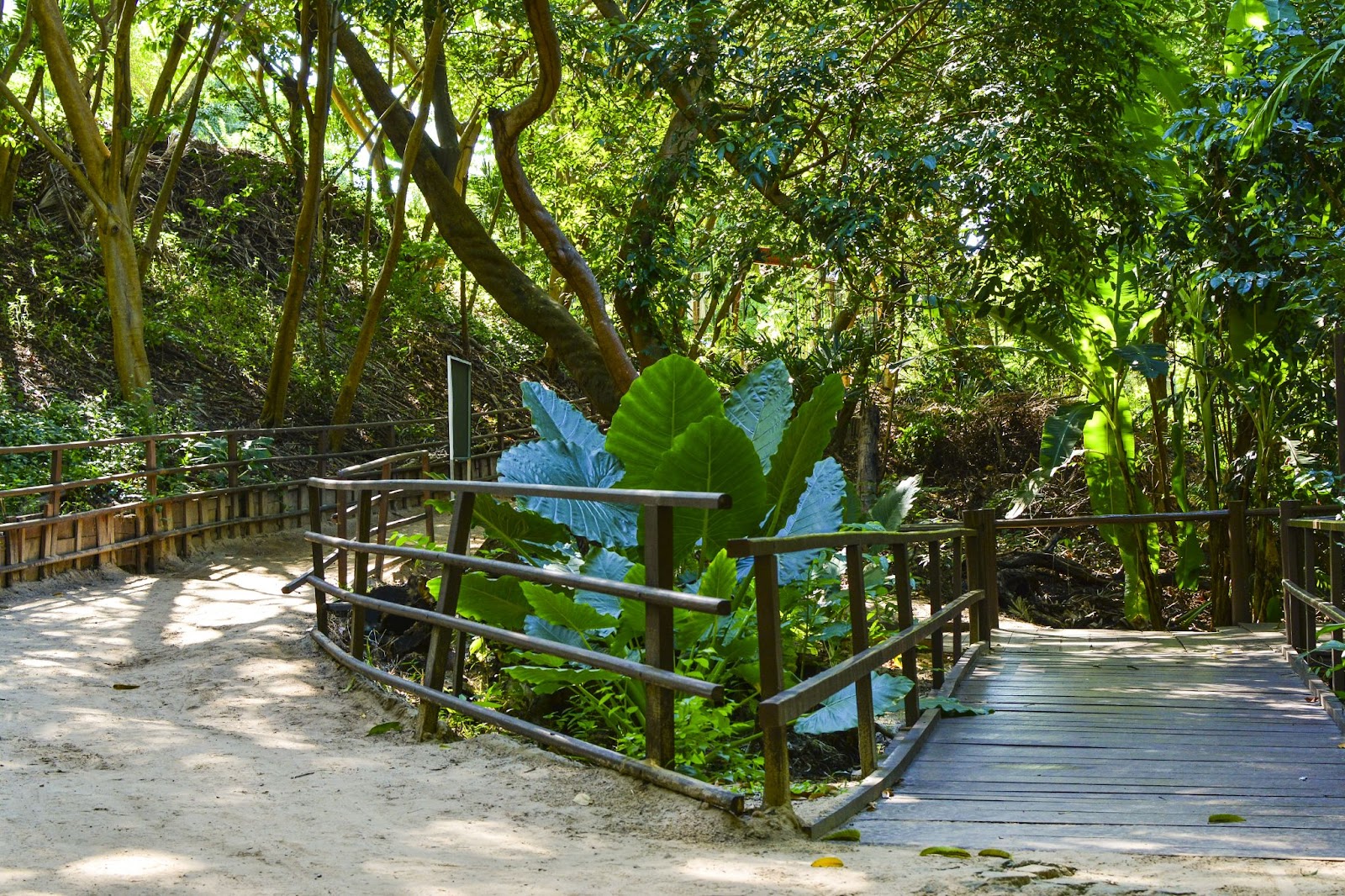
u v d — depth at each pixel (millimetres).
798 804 4070
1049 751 5242
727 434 5801
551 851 3309
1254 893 2818
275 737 5000
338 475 8344
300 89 15836
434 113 15977
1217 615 11641
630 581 5207
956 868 3104
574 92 17328
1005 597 14570
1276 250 9023
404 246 20438
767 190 11758
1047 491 18266
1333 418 10875
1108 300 11555
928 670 7785
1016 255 11391
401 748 4844
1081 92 10781
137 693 5863
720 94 12297
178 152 18578
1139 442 15711
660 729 4008
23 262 17875
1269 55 8539
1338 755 5121
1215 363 11922
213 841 3207
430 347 24078
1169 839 3648
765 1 12000
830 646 7285
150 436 11391
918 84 12148
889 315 13172
